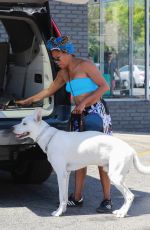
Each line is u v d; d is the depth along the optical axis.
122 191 6.75
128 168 6.73
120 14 14.09
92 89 6.94
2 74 8.24
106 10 13.95
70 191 8.02
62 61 6.91
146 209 7.18
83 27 13.41
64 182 6.78
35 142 6.98
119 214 6.81
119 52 14.12
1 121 7.02
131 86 14.23
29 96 7.83
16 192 8.03
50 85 7.23
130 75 14.24
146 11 14.19
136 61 14.29
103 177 7.02
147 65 14.27
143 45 14.28
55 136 6.73
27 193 7.98
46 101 7.39
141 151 10.99
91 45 13.87
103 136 6.72
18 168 8.40
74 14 13.29
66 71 7.04
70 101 7.30
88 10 13.70
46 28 7.45
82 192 7.36
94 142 6.66
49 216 6.83
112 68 14.05
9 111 7.13
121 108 13.90
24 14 7.43
